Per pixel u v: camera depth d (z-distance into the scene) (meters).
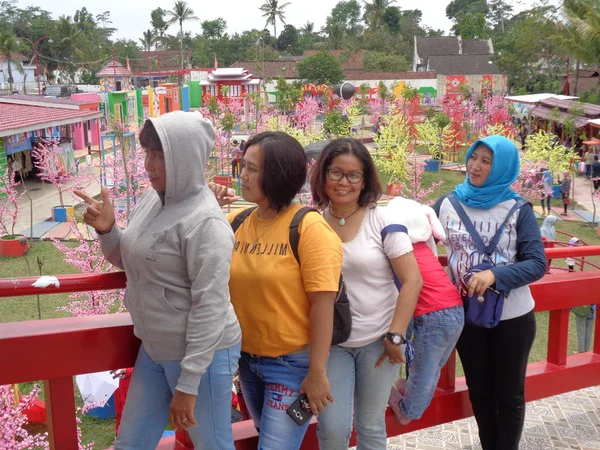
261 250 2.41
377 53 76.19
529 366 4.02
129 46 95.06
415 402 2.98
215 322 2.10
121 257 2.43
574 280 3.87
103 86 33.84
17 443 5.30
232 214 2.63
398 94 56.28
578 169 29.97
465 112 38.81
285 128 25.62
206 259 2.10
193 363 2.10
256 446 3.00
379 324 2.67
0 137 22.11
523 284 2.95
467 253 3.07
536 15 49.91
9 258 15.89
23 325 2.55
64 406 2.58
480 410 3.37
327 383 2.36
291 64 70.38
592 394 4.71
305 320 2.41
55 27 83.38
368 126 50.34
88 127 36.19
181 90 45.06
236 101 42.56
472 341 3.24
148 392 2.37
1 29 90.25
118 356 2.59
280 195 2.38
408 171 22.31
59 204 22.22
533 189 21.72
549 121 33.22
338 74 61.12
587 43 36.22
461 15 110.31
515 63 54.41
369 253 2.63
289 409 2.40
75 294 11.59
